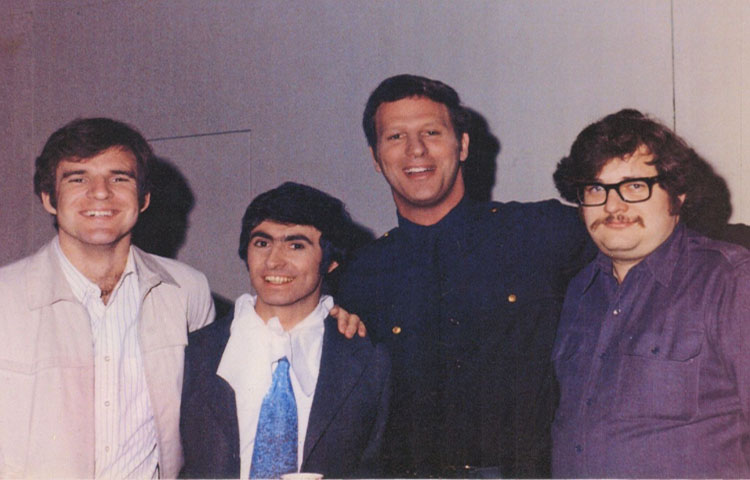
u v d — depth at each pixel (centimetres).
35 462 196
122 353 211
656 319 176
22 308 201
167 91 368
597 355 182
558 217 219
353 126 329
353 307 225
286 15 343
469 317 213
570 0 298
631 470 171
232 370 194
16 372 197
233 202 351
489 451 206
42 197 213
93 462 202
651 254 181
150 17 372
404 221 228
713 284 172
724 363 168
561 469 184
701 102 281
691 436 168
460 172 225
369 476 196
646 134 180
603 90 293
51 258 209
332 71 334
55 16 392
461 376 211
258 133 348
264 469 186
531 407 202
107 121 212
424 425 211
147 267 218
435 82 222
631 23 290
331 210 203
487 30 309
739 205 275
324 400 192
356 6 330
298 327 200
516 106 304
